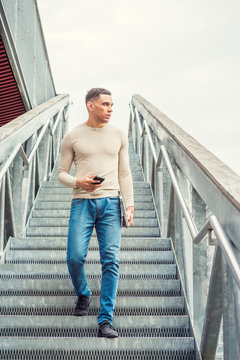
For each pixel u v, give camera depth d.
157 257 3.83
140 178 6.81
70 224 2.96
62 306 3.13
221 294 2.28
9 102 6.93
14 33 5.61
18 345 2.70
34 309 3.13
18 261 3.81
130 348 2.71
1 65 5.87
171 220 3.95
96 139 3.02
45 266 3.55
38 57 7.60
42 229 4.55
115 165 3.05
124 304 3.14
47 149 6.59
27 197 4.62
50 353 2.70
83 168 3.00
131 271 3.58
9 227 4.07
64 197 5.62
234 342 1.99
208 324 2.38
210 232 2.21
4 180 3.66
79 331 2.92
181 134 3.55
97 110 3.00
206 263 2.74
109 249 2.91
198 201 2.82
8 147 3.69
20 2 6.00
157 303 3.15
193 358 2.69
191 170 2.83
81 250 2.89
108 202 2.96
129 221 3.03
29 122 4.50
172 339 2.72
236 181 2.08
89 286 3.31
